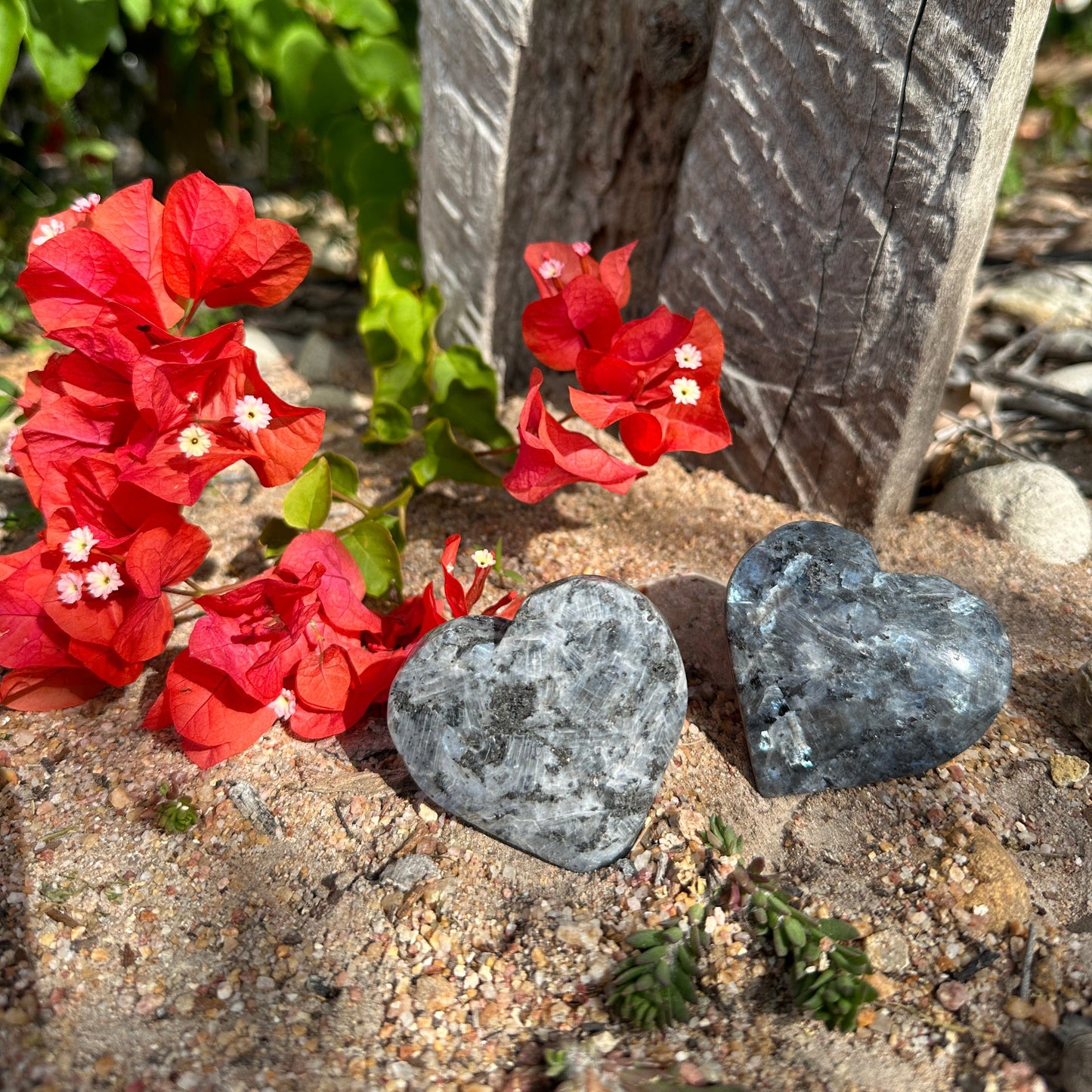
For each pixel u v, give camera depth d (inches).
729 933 10.5
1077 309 18.3
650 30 13.9
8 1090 9.0
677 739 10.9
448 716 10.6
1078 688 11.8
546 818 10.7
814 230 13.4
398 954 10.3
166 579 11.0
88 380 11.3
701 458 15.5
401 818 11.1
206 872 10.7
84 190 20.0
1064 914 10.7
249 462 11.6
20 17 14.4
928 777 11.5
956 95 12.1
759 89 13.2
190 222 11.2
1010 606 13.5
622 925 10.6
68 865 10.7
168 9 16.9
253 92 22.5
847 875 10.9
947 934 10.5
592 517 14.7
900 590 11.3
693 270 14.7
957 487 15.0
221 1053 9.5
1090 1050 9.4
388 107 17.3
